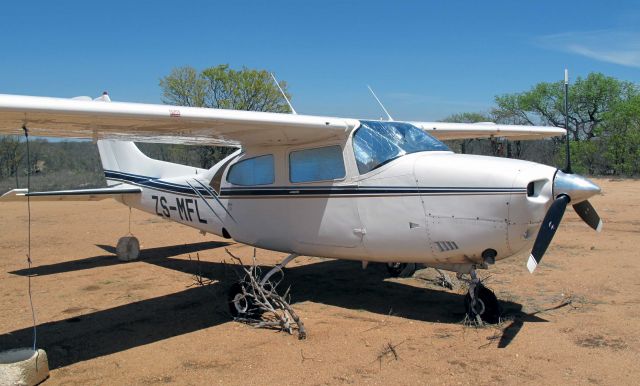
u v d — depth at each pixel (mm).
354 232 5180
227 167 6441
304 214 5582
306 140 5535
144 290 6512
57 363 4223
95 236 10898
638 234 9352
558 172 4383
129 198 8078
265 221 5992
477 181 4457
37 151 34812
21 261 8406
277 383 3697
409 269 6902
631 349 4090
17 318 5434
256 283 5094
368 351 4234
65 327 5121
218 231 6691
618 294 5695
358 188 5117
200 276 6953
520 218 4312
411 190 4793
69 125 4574
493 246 4469
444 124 7457
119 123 4570
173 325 5137
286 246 5855
